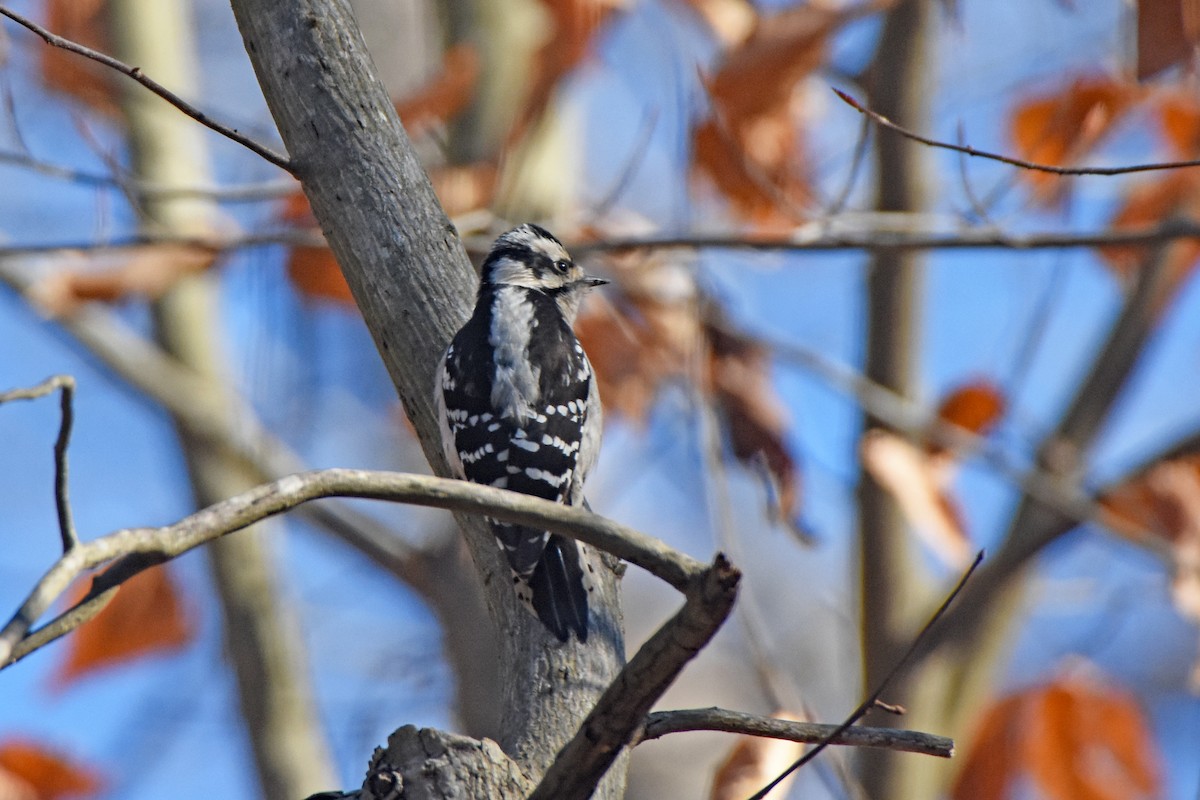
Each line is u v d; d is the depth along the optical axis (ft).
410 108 33.86
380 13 56.39
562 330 29.60
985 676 42.93
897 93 41.42
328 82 24.26
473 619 42.52
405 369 25.25
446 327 25.08
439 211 25.32
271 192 36.14
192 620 38.63
